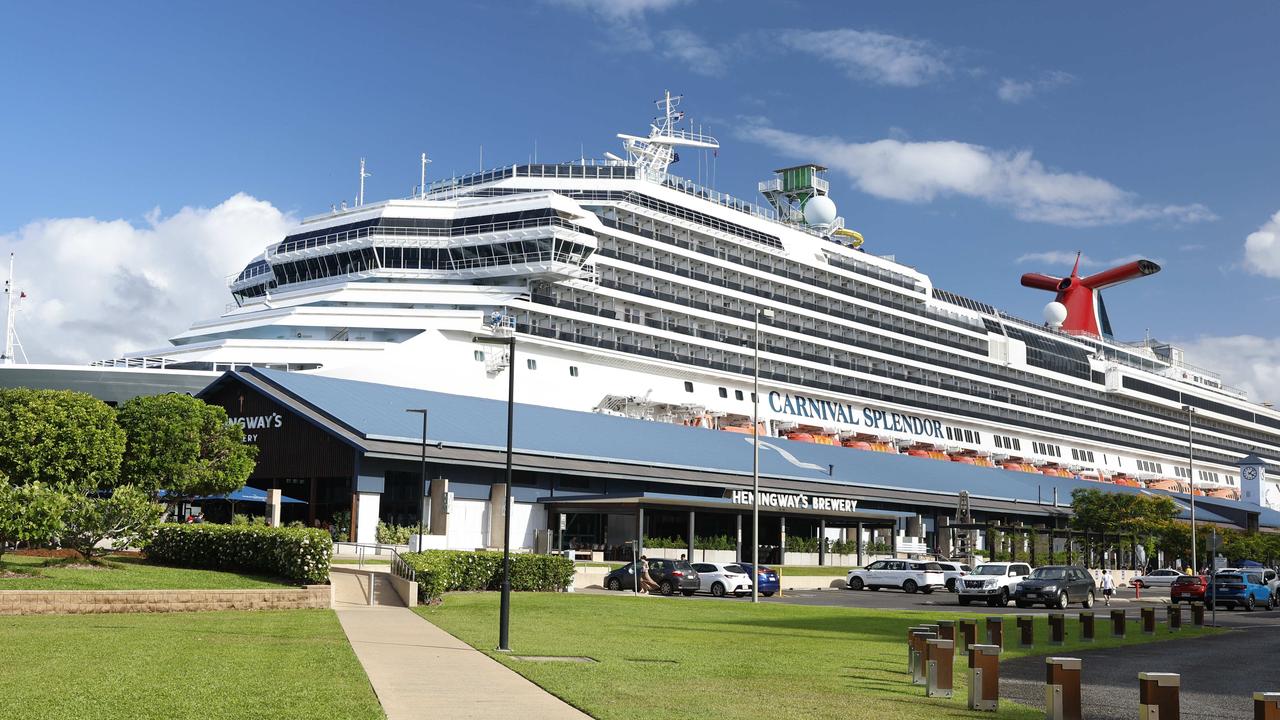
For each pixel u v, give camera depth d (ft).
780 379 304.91
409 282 241.96
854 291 334.03
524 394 235.61
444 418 202.28
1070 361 432.66
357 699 52.29
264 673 60.18
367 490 183.52
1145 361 513.86
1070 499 355.36
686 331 278.26
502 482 202.90
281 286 260.42
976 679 59.36
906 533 297.53
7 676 56.49
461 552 143.64
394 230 244.01
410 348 217.36
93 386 195.11
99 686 53.78
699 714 52.90
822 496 259.19
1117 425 452.76
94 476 146.20
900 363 347.15
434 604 119.55
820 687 65.46
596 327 255.09
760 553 244.83
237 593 102.99
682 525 232.32
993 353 392.27
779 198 380.99
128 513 116.26
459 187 279.69
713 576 170.50
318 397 193.67
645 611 122.11
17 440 139.54
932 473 316.19
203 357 211.41
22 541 121.08
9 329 198.49
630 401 262.26
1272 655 101.14
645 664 72.90
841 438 326.03
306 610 105.60
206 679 57.16
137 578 108.58
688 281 275.39
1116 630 116.78
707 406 282.36
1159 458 474.49
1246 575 191.42
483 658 72.33
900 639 102.63
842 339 326.65
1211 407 514.68
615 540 222.48
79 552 117.91
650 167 297.33
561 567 154.10
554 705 53.88
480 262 241.55
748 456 258.16
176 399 164.25
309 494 201.26
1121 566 332.80
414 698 54.60
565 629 96.37
